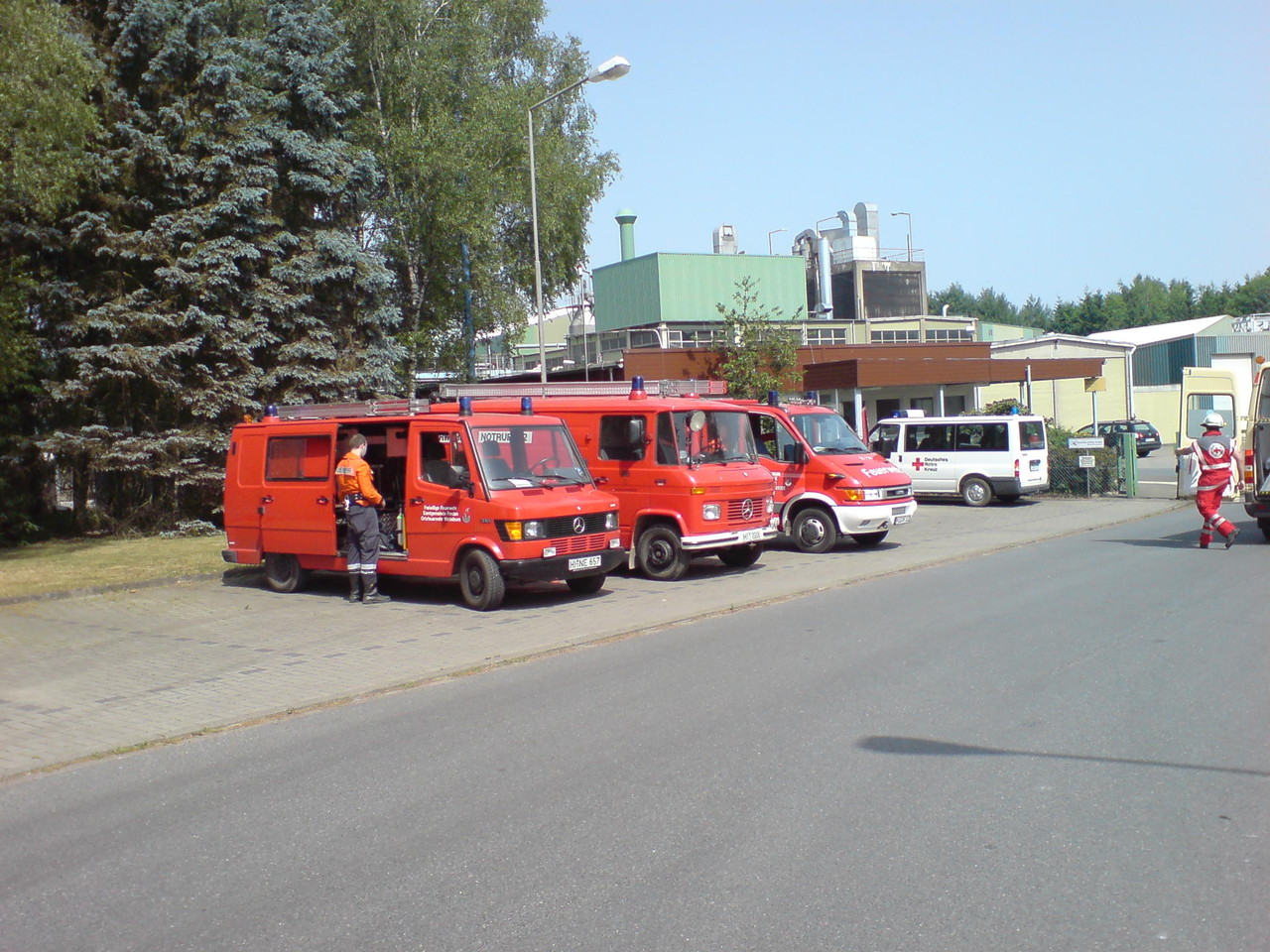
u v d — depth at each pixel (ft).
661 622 36.86
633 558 49.73
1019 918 13.21
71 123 63.82
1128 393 151.12
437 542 42.75
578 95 121.49
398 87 102.37
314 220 82.69
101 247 71.92
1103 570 45.01
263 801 19.42
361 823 17.92
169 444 72.38
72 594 47.65
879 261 169.27
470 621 38.93
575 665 30.27
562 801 18.42
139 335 72.69
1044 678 25.90
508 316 110.22
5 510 69.87
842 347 114.83
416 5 100.48
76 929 14.20
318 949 13.21
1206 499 51.90
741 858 15.51
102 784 21.25
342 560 46.29
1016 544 56.90
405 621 39.50
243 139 76.02
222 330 74.54
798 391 100.37
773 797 18.07
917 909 13.57
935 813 17.01
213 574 53.26
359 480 43.65
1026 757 19.81
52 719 26.68
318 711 26.66
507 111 103.96
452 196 100.58
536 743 22.25
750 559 52.54
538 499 42.06
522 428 44.27
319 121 82.89
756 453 53.62
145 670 32.22
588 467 49.03
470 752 21.88
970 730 21.70
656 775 19.57
